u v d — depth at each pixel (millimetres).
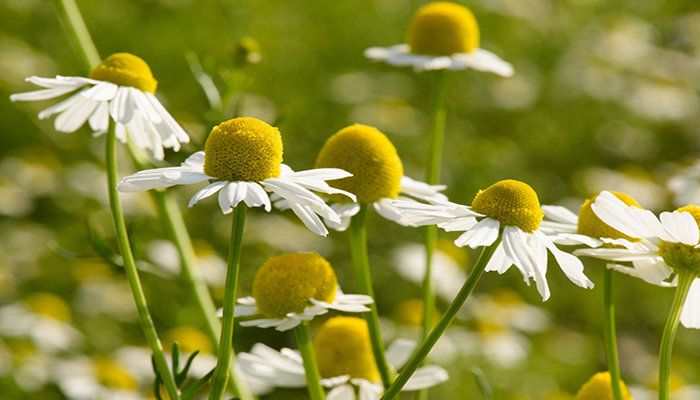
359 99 7922
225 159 1614
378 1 9016
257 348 2271
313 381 1953
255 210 6922
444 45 3777
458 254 6238
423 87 8727
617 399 1839
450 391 5191
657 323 6863
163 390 4633
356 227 2172
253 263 6410
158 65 7570
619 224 1679
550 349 6195
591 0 9992
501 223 1651
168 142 2100
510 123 8547
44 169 7207
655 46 9898
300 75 8164
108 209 6695
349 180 2152
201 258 5992
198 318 5547
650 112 8750
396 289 6367
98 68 2141
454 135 7949
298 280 1957
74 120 2262
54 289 6262
